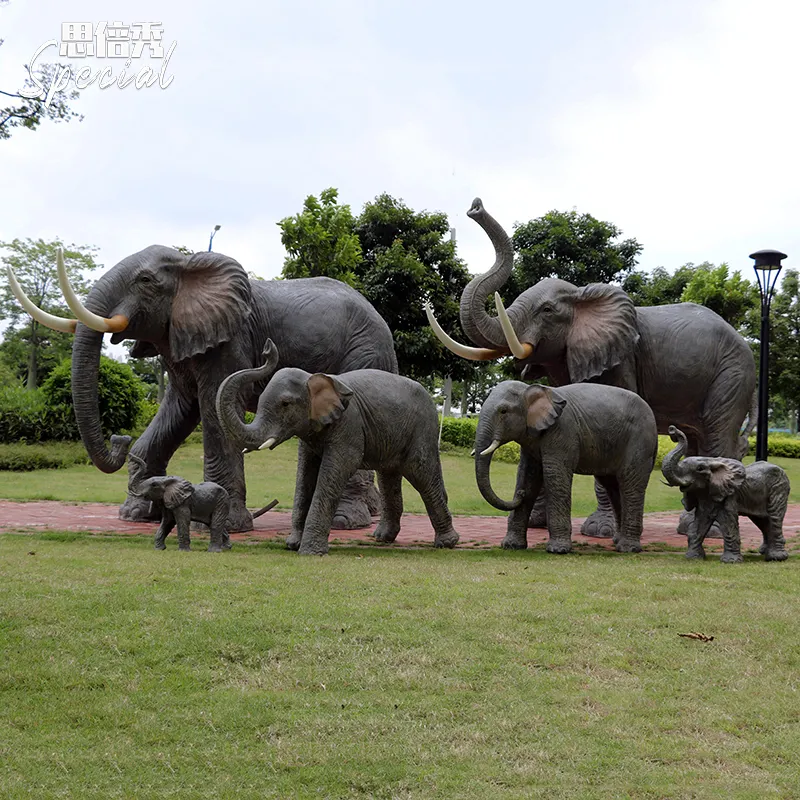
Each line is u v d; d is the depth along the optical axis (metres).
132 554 7.80
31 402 24.14
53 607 5.66
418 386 9.30
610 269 30.66
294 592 6.23
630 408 9.52
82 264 44.00
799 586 7.09
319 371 11.00
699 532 8.82
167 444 11.54
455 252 28.88
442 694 4.65
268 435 8.19
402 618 5.67
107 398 24.20
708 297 30.72
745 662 5.18
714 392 11.55
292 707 4.48
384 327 11.63
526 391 9.06
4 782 3.77
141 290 9.84
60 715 4.39
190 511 8.37
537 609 5.97
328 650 5.13
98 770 3.90
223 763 3.97
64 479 18.28
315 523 8.45
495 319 11.04
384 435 8.86
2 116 15.12
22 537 9.33
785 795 3.74
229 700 4.53
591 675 4.96
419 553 8.88
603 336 10.98
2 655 4.98
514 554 8.97
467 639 5.38
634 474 9.50
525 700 4.60
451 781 3.81
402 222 28.86
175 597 5.96
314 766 3.93
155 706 4.48
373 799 3.71
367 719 4.34
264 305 10.75
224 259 10.24
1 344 43.25
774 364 34.75
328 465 8.52
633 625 5.74
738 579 7.37
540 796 3.70
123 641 5.16
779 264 14.34
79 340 9.69
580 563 8.19
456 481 19.25
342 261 24.20
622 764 3.96
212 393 10.30
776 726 4.39
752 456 31.45
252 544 9.24
